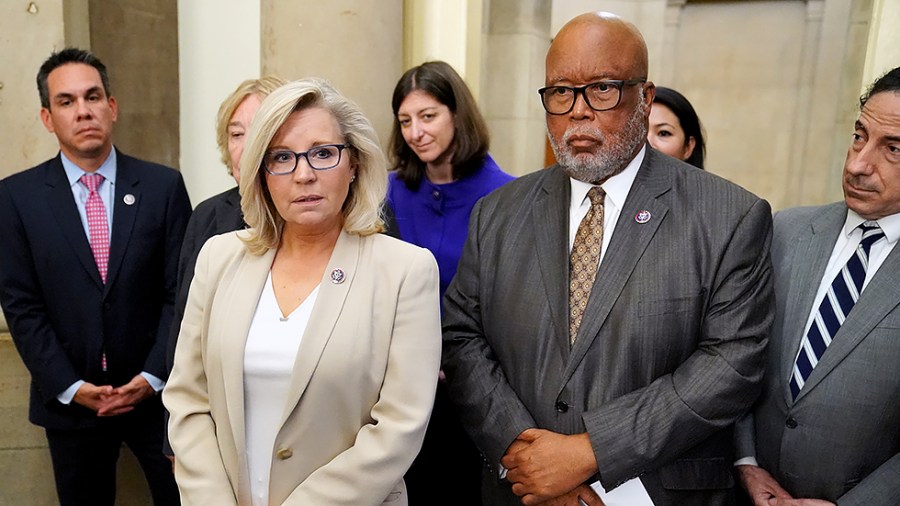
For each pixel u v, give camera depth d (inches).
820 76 181.8
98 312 81.4
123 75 110.3
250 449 51.2
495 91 159.5
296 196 49.6
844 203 59.8
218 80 120.0
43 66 80.6
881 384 51.8
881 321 52.2
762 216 52.9
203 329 53.6
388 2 102.4
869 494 51.2
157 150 118.1
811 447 54.3
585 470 49.8
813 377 54.2
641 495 52.6
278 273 53.7
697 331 52.0
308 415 49.5
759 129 193.3
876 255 54.7
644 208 54.4
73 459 84.0
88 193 83.1
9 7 92.6
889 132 50.4
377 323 51.1
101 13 105.3
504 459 53.6
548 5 161.2
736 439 60.4
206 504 49.6
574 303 54.7
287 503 48.6
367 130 52.7
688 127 85.4
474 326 61.0
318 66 98.6
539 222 58.4
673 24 196.9
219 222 71.2
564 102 53.4
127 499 105.8
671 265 52.1
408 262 52.4
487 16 155.5
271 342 50.6
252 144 49.6
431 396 51.4
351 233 53.9
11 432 99.3
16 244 79.4
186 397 54.5
